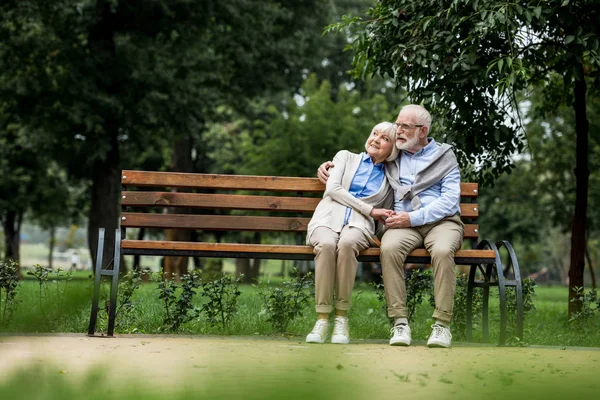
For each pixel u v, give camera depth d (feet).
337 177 18.06
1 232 141.08
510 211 98.43
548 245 163.32
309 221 18.92
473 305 20.68
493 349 16.15
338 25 26.61
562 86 33.73
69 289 12.16
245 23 69.62
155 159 102.99
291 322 21.75
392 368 11.87
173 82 66.54
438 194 17.87
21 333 17.13
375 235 18.16
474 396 9.00
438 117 25.71
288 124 87.86
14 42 66.18
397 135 18.06
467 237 18.98
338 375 10.61
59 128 67.82
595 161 77.51
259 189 18.76
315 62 78.54
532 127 76.43
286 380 9.82
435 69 24.12
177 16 67.72
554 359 13.97
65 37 66.64
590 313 23.07
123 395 8.09
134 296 27.48
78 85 64.18
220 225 18.62
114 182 71.77
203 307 19.72
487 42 24.44
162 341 15.85
